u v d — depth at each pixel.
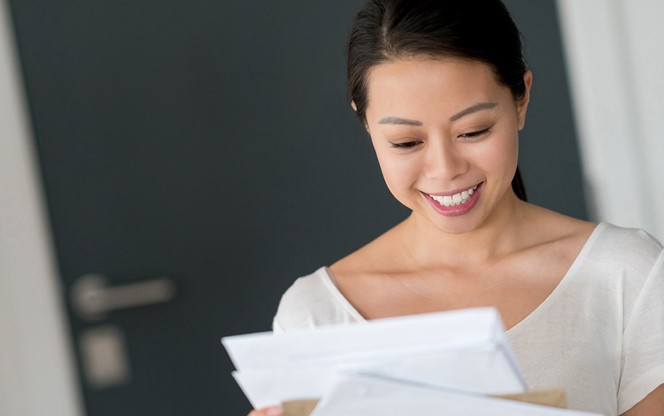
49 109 2.90
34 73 2.89
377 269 1.71
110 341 2.96
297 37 2.89
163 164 2.93
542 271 1.65
